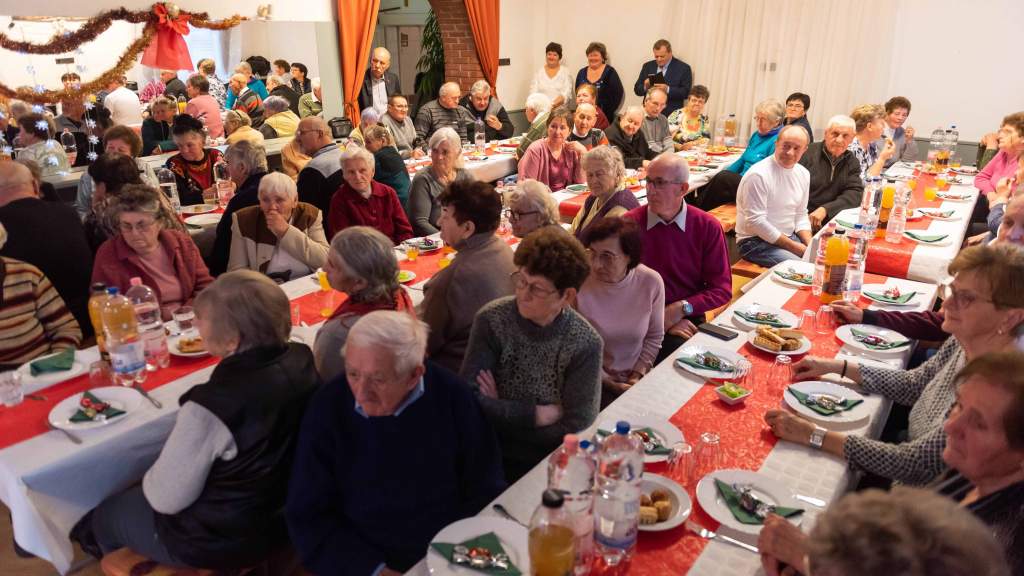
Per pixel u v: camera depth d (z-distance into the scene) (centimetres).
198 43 654
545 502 113
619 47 883
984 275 171
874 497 90
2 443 179
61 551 178
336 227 383
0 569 231
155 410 195
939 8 688
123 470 187
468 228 232
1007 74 670
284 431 171
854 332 241
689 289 304
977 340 176
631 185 532
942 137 660
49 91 524
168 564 180
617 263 235
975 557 81
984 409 123
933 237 353
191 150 460
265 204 311
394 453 158
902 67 722
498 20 841
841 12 734
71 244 314
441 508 165
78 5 487
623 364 250
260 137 586
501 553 133
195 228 395
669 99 820
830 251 266
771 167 414
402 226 402
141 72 716
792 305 275
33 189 314
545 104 691
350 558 156
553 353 187
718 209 561
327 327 199
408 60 1062
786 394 197
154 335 220
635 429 179
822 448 174
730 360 220
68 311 260
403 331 149
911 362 289
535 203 273
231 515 168
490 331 190
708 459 168
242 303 165
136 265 273
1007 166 488
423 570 137
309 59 677
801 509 148
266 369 169
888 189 364
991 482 126
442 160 421
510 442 198
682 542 141
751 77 800
